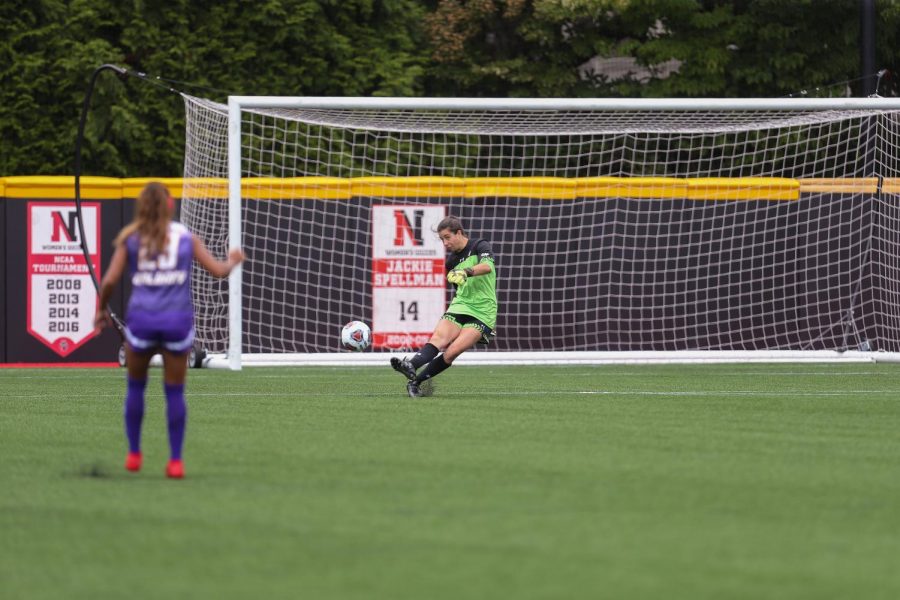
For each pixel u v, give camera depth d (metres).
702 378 58.91
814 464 29.58
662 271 75.31
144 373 27.67
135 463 28.05
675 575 18.52
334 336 73.44
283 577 18.44
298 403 44.97
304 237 73.12
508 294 74.69
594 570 18.81
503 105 64.25
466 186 74.06
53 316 71.62
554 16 93.94
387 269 73.50
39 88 88.88
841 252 75.62
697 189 75.31
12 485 26.34
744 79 98.69
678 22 97.62
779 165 92.81
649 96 97.12
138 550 20.22
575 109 63.97
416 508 23.67
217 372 63.72
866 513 23.33
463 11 96.88
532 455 30.91
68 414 41.50
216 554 19.91
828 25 97.00
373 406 43.81
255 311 73.00
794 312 75.81
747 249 75.56
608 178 75.19
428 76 100.50
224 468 28.67
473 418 39.72
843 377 59.41
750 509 23.69
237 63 92.12
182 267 26.94
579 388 52.50
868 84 70.75
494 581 18.16
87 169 90.94
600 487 26.09
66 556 19.84
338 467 28.84
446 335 47.34
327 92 94.50
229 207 63.78
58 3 89.69
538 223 74.62
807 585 17.97
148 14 90.44
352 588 17.80
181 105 91.31
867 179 73.81
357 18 97.25
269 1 91.31
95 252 71.94
